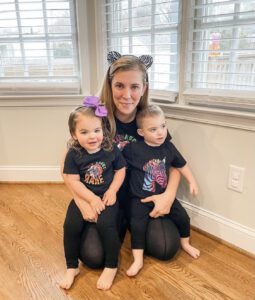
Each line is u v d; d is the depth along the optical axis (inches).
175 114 63.7
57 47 81.2
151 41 68.6
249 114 51.1
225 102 55.4
